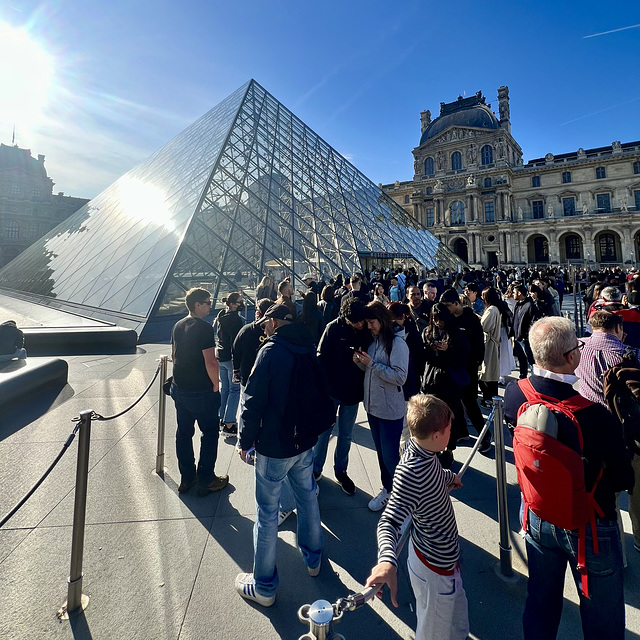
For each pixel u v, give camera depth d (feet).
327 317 29.22
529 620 7.47
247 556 10.96
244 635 8.50
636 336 19.85
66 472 15.15
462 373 15.96
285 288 23.17
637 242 225.97
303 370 10.18
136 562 10.57
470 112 266.77
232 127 81.00
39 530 11.73
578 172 241.35
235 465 16.52
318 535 10.48
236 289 53.88
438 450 7.70
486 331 23.47
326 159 121.60
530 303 30.53
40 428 19.20
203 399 14.01
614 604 6.71
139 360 34.01
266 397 9.77
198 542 11.48
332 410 10.75
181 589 9.72
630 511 11.02
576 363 7.41
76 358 34.50
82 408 22.08
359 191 123.03
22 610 8.96
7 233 280.72
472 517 12.91
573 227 230.89
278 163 93.30
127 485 14.38
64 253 92.84
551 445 6.72
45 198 296.10
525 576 10.29
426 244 137.69
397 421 13.46
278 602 9.47
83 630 8.52
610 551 6.79
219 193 66.90
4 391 21.49
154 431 19.21
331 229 86.99
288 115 126.93
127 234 72.23
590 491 6.72
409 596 9.80
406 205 297.12
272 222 75.10
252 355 15.52
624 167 228.43
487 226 247.50
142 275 52.65
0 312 64.18
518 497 14.02
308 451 10.48
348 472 16.20
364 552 11.34
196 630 8.61
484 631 8.66
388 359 13.38
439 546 7.44
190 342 13.84
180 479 15.01
